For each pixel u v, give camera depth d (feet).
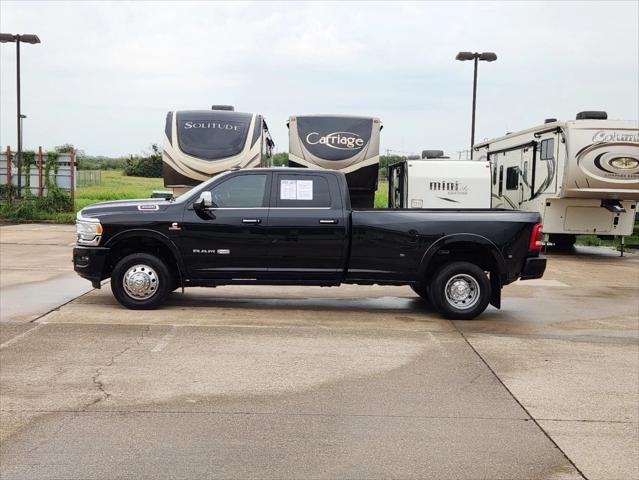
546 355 24.14
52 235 67.72
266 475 13.88
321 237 29.89
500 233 29.76
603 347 25.53
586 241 72.23
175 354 22.99
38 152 91.15
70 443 15.34
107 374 20.58
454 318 30.12
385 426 16.79
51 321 27.58
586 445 15.88
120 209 29.99
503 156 70.08
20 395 18.57
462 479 13.92
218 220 29.73
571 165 54.29
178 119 58.59
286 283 30.37
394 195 67.82
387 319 29.94
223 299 33.94
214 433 16.10
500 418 17.57
